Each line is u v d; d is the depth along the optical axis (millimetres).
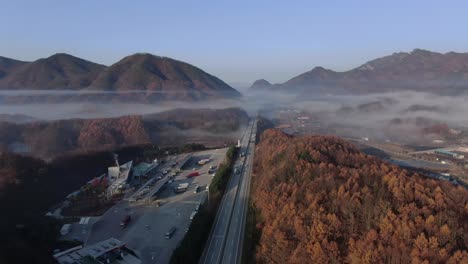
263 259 82750
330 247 74000
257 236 93688
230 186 146625
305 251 76562
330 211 83500
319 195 89375
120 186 148375
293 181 107000
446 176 180000
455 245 66188
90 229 112125
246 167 176500
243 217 114312
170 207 130250
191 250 88250
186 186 150875
